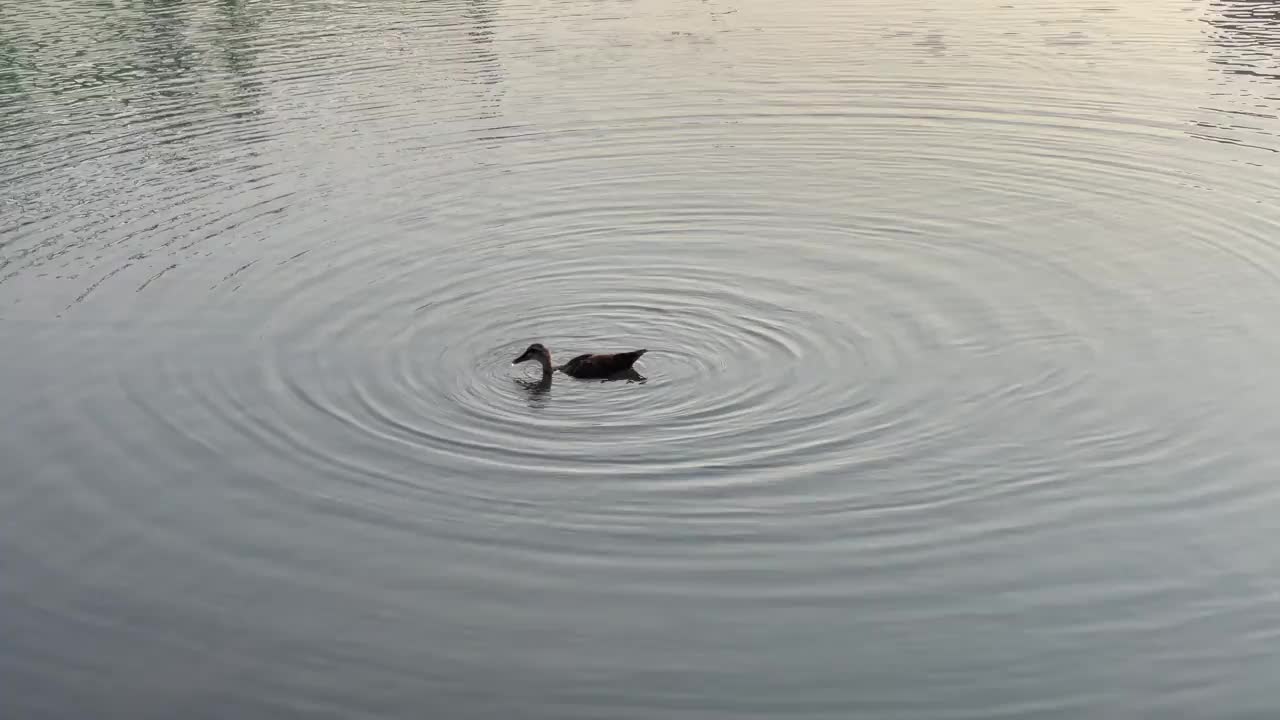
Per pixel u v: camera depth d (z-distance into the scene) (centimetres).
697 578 1309
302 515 1426
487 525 1403
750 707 1128
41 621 1256
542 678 1170
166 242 2205
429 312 1956
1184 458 1523
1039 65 3209
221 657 1205
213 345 1845
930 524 1402
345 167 2562
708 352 1820
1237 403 1647
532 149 2669
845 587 1295
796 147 2672
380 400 1689
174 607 1275
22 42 3578
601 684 1161
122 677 1179
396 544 1372
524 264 2127
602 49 3456
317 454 1552
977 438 1577
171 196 2411
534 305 1983
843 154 2627
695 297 2000
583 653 1202
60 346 1842
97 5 4069
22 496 1465
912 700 1134
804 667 1179
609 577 1312
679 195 2414
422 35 3622
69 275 2081
